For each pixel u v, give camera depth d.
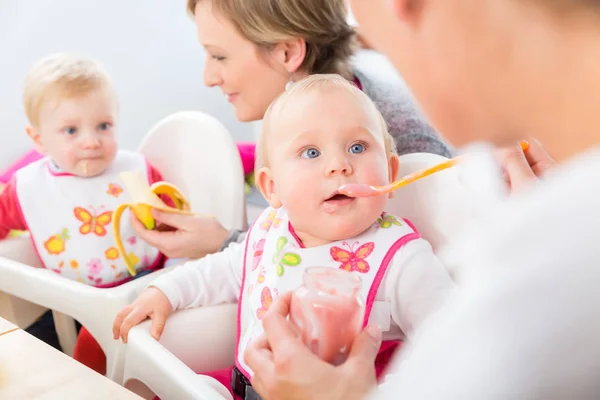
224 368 0.98
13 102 1.73
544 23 0.32
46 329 1.45
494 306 0.30
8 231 1.41
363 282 0.81
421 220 0.91
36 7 1.73
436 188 0.88
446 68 0.36
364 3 0.40
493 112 0.36
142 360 0.82
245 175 1.73
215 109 2.27
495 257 0.32
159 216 1.16
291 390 0.52
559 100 0.33
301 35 1.10
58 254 1.36
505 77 0.34
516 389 0.29
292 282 0.86
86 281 1.35
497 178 0.74
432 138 1.05
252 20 1.08
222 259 1.01
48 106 1.32
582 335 0.28
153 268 1.40
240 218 1.29
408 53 0.38
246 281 0.96
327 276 0.60
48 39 1.77
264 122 0.92
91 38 1.87
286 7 1.07
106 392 0.57
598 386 0.28
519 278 0.30
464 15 0.34
